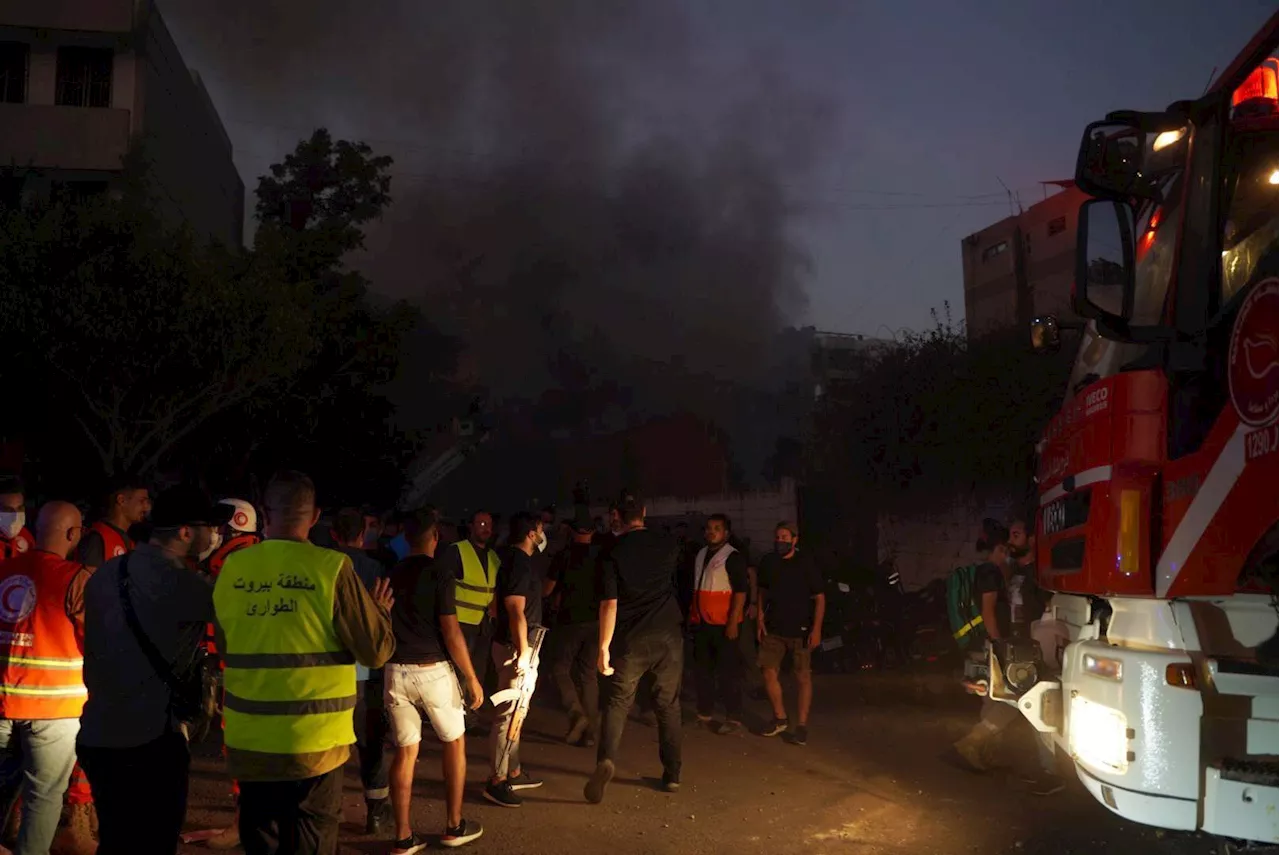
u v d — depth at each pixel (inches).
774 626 359.9
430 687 226.4
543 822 254.5
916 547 767.7
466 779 297.3
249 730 151.5
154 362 652.1
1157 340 187.2
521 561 274.2
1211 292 179.9
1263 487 159.8
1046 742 258.2
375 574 237.8
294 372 734.5
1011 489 664.4
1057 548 232.5
